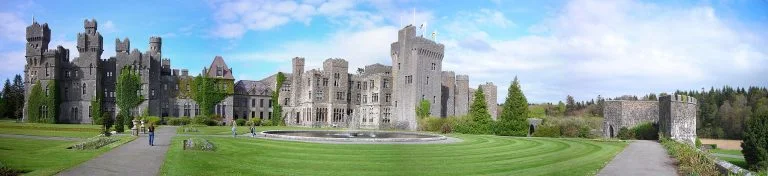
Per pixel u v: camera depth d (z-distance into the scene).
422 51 96.75
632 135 70.31
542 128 70.38
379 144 43.81
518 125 71.38
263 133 56.28
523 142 50.47
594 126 83.94
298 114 107.00
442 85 106.38
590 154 36.97
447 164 29.42
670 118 61.41
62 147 36.97
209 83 102.12
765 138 37.50
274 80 112.19
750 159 38.41
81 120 92.56
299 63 108.25
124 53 94.94
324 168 26.97
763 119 38.47
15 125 67.81
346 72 103.56
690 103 70.25
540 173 25.55
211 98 102.06
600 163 30.52
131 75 94.19
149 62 96.12
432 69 99.25
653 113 73.81
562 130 70.19
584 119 93.31
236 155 32.28
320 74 101.75
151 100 96.69
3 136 47.97
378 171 26.17
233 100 106.00
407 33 98.94
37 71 91.75
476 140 52.81
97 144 37.66
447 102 106.50
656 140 63.00
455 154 35.66
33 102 90.88
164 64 104.88
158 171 24.64
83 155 30.97
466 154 35.78
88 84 93.31
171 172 24.16
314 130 73.50
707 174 23.81
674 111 62.31
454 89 108.25
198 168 25.62
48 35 93.69
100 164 26.81
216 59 105.94
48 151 33.28
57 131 57.97
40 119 90.50
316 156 32.69
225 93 103.75
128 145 38.81
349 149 37.97
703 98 111.38
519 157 34.16
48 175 23.08
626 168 28.00
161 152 33.38
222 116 103.06
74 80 93.62
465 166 28.47
